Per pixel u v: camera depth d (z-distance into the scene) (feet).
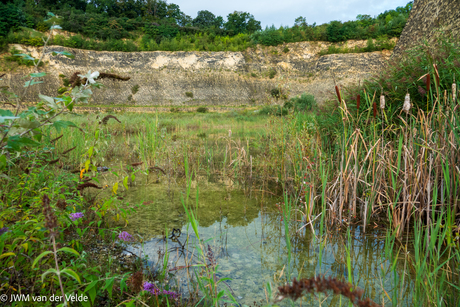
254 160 22.50
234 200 13.87
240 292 6.57
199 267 7.64
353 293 2.62
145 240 9.29
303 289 2.70
